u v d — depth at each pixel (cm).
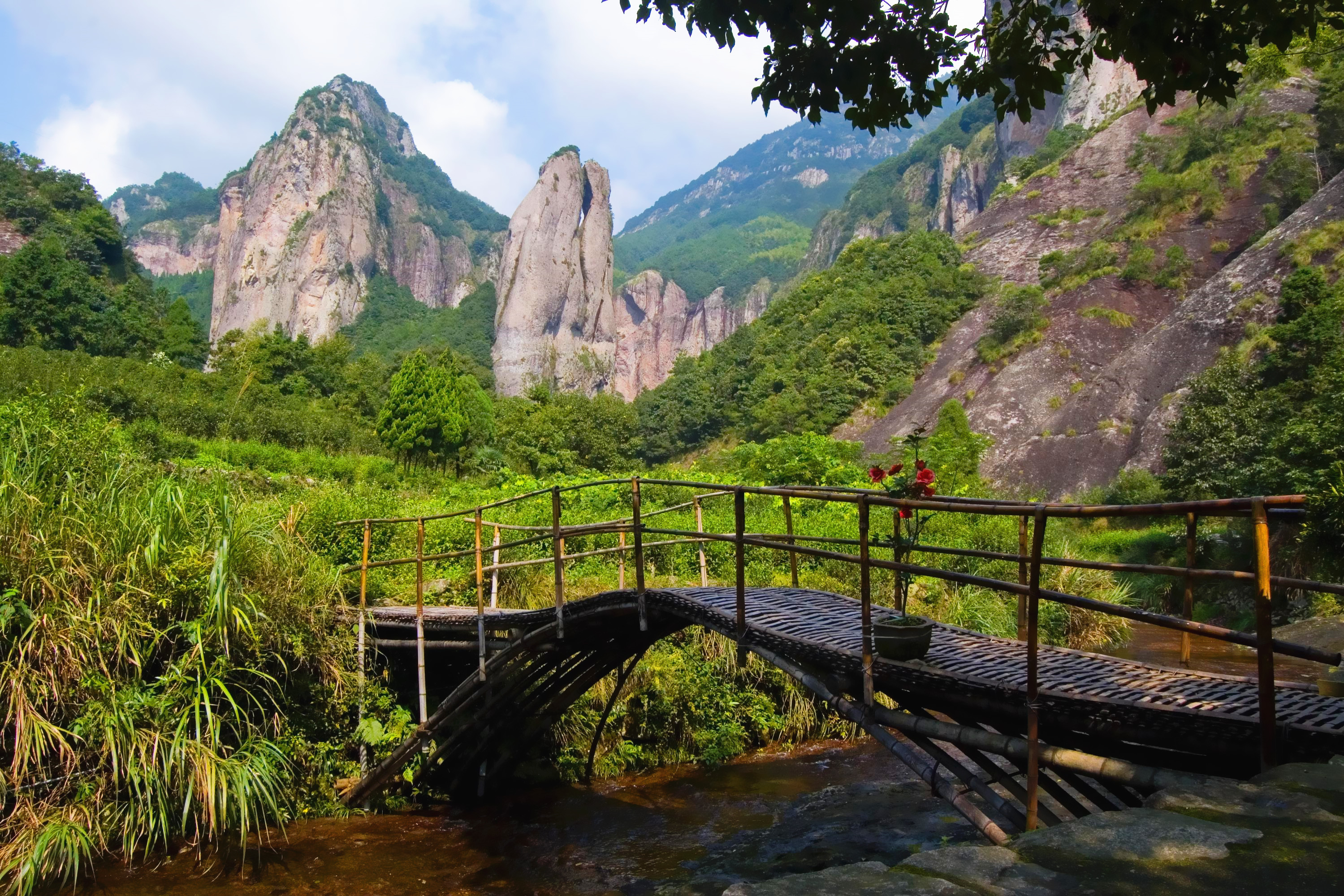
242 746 714
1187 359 4678
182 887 642
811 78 480
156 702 677
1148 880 205
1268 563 292
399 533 1334
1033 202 7950
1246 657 1294
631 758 959
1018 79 455
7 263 5866
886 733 457
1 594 659
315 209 15450
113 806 660
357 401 5669
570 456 5344
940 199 13475
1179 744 338
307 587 861
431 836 773
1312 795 248
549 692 870
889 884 216
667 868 682
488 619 823
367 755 862
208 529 781
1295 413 2348
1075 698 366
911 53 464
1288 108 6406
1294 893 192
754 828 761
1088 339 5684
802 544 1508
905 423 6181
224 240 16888
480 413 5159
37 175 8200
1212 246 5959
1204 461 2453
